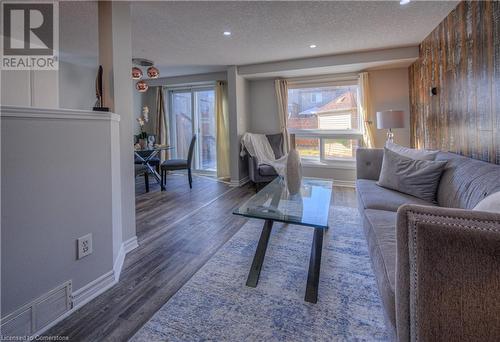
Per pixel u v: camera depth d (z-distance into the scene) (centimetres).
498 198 83
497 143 196
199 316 148
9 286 124
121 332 137
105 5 212
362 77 466
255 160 469
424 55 360
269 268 201
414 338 77
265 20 290
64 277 149
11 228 125
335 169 508
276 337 133
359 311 152
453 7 263
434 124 325
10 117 123
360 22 298
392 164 262
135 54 417
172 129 665
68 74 473
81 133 159
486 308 67
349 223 293
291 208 212
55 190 144
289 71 472
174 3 248
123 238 226
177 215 334
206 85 623
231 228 287
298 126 537
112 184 184
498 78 193
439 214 73
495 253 66
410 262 77
